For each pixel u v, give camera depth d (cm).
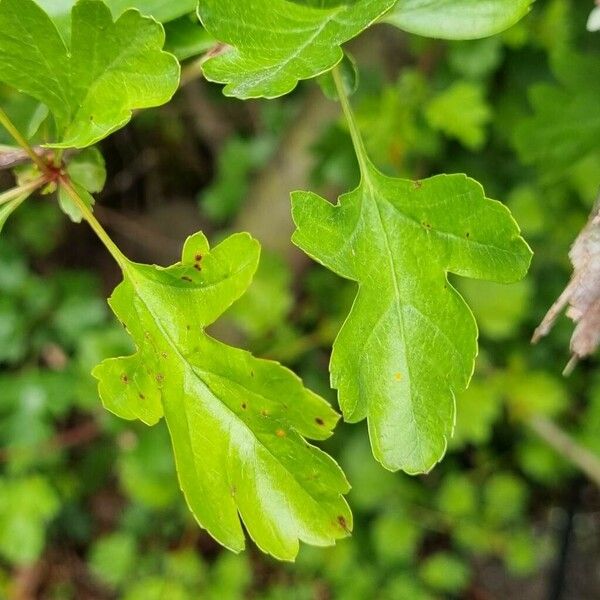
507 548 38
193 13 15
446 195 14
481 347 36
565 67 21
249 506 14
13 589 44
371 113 28
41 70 13
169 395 14
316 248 14
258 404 14
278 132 38
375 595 39
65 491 39
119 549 39
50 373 36
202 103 44
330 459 14
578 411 38
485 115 28
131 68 13
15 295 37
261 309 32
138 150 46
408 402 14
